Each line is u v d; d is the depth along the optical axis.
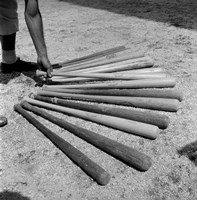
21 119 2.51
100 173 1.76
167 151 2.00
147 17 4.96
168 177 1.79
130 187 1.75
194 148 2.00
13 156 2.09
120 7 5.80
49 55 3.74
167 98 2.48
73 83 2.97
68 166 1.95
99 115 2.36
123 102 2.53
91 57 3.37
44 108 2.65
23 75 3.29
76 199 1.71
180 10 5.18
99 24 4.85
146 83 2.69
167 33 4.15
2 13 2.92
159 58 3.38
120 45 3.88
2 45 3.18
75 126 2.26
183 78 2.90
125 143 2.10
